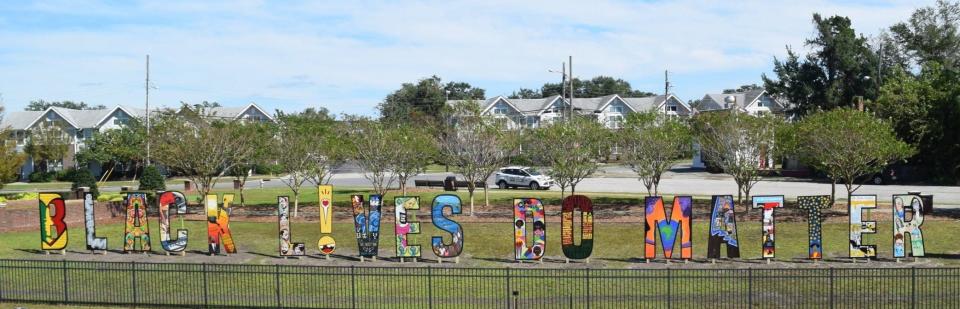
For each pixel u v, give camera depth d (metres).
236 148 43.16
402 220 28.02
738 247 27.52
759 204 26.86
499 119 42.44
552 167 38.44
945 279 23.56
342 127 48.09
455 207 27.61
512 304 21.39
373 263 27.88
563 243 27.28
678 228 27.23
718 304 21.16
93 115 87.56
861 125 35.03
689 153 45.28
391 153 39.88
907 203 29.34
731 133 37.31
